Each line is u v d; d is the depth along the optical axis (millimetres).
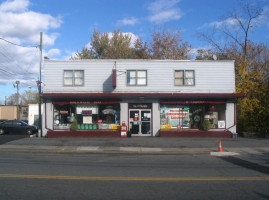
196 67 21047
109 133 20094
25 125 26031
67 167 10141
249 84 23234
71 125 20281
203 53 38875
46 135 20141
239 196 6523
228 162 11648
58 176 8516
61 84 20609
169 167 10305
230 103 20938
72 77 20719
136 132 20672
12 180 7941
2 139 19156
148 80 20781
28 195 6480
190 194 6664
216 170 9734
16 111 48000
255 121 21938
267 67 30297
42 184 7512
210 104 20969
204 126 20344
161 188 7199
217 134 20438
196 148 15766
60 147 15844
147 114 20797
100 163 11195
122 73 20750
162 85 20797
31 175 8625
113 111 20656
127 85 20703
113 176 8602
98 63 20797
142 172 9289
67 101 20172
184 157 13281
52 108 20422
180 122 20797
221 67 21109
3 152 14656
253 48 31562
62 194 6582
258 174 9055
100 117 20609
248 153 14492
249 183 7809
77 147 15867
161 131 20141
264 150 15305
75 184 7547
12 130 25750
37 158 12562
